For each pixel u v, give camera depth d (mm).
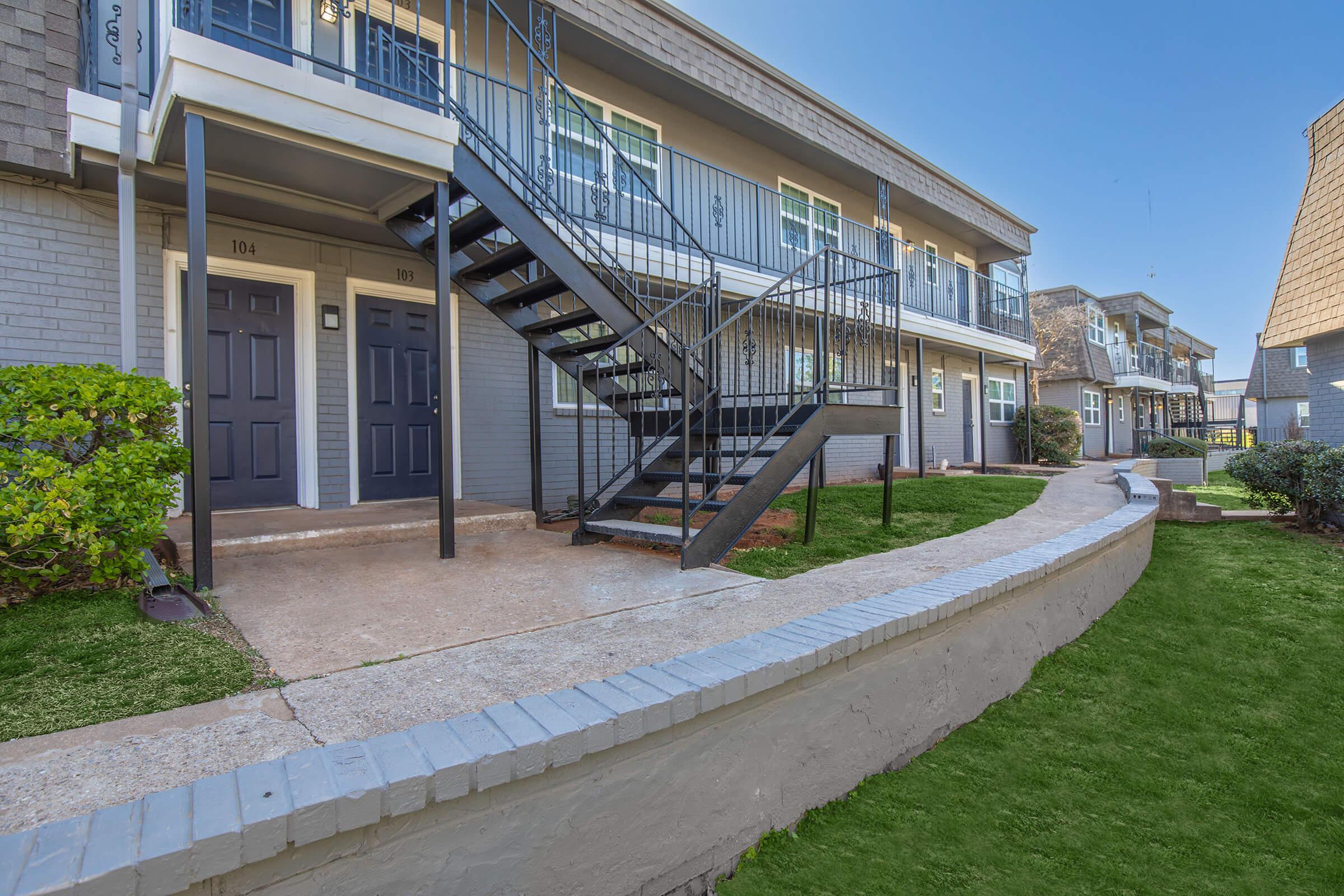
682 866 1957
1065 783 2609
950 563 4152
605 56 7441
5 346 4410
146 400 3408
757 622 2930
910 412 12727
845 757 2494
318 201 4961
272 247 5512
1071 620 4027
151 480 3133
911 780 2607
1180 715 3162
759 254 9617
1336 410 8539
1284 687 3416
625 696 1902
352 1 4734
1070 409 17859
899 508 6742
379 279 6090
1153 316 24406
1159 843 2277
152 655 2443
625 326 5301
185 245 5098
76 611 2863
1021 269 14719
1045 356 20359
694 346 4184
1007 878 2074
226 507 5340
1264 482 6734
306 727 1912
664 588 3549
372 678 2283
